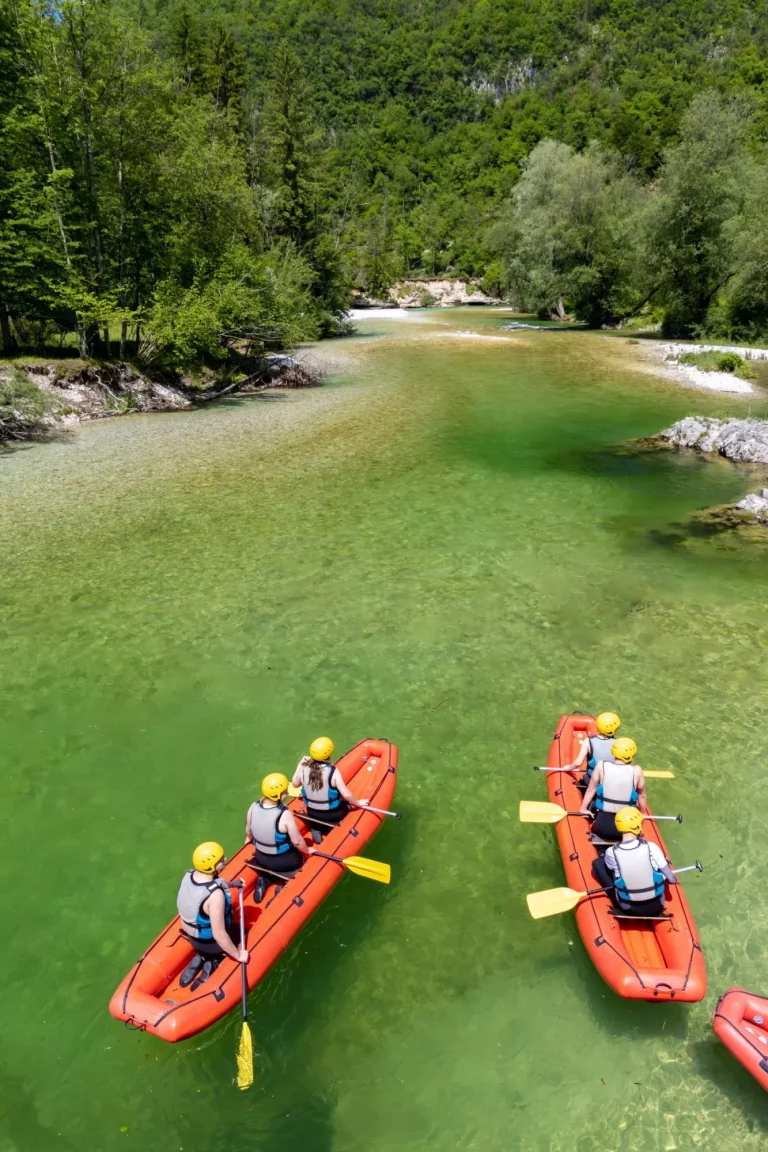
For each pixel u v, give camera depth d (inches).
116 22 1013.8
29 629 441.7
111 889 257.0
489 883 252.7
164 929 223.8
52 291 1009.5
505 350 1610.5
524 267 2217.0
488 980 215.9
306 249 1887.3
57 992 218.8
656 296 1945.1
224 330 1159.6
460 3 7559.1
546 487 684.7
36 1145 177.3
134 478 735.1
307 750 329.7
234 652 412.5
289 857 236.1
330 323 1934.1
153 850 274.2
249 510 634.8
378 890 249.6
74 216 1059.3
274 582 496.1
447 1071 190.9
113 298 1048.8
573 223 2009.1
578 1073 189.0
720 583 479.8
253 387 1241.4
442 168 5300.2
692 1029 199.9
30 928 241.4
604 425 931.3
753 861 257.6
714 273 1649.9
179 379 1176.2
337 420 984.3
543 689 368.8
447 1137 175.6
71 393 1011.3
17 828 286.4
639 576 493.0
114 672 395.9
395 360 1505.9
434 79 6486.2
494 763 316.2
